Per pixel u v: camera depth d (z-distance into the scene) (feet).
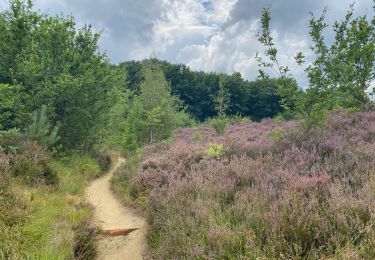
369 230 10.06
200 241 12.71
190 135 79.15
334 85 28.91
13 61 44.88
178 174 25.02
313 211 12.46
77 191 30.30
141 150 60.70
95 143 57.57
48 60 44.16
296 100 29.09
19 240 14.82
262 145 27.71
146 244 17.66
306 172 17.33
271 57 28.89
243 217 14.12
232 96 245.45
